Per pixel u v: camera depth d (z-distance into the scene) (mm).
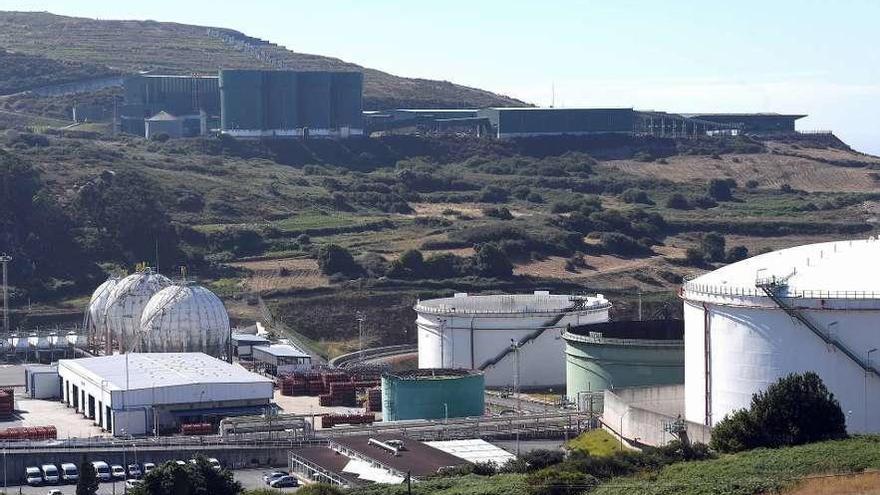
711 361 193625
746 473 156125
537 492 157125
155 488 174375
